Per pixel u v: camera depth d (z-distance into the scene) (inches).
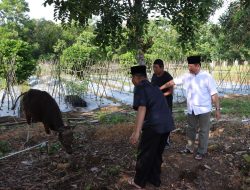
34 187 222.2
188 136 274.5
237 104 532.4
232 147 298.0
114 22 273.4
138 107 206.2
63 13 271.0
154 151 212.7
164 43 956.0
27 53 791.7
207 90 259.6
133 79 214.8
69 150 259.3
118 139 306.3
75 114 480.7
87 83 613.0
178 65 717.3
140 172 217.8
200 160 267.1
